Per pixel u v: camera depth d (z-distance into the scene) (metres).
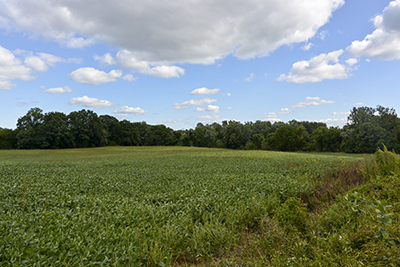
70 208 7.88
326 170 14.74
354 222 4.28
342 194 7.71
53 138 81.62
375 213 4.07
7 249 3.99
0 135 80.12
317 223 5.32
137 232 5.26
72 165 24.09
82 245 4.54
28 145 78.62
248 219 6.78
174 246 5.19
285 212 6.07
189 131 113.81
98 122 96.56
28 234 4.70
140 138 118.06
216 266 4.29
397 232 3.58
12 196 8.77
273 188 9.59
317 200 8.02
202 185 10.78
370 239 3.56
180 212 7.18
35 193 9.22
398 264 2.91
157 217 6.58
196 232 5.70
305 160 22.00
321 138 79.94
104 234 5.07
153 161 28.70
